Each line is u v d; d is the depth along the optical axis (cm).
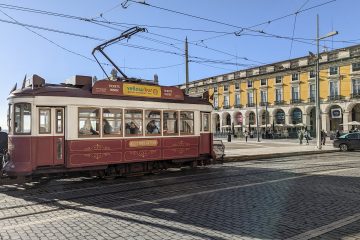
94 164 1230
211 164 1756
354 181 1231
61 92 1171
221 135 6925
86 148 1212
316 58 2952
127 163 1345
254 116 7444
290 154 2464
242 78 7588
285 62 6794
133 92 1355
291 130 6694
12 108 1135
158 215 782
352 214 785
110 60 1574
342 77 5900
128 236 638
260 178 1323
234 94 7806
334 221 730
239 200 932
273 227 688
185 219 747
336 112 6000
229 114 8012
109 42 1584
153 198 967
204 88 8569
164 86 1463
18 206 887
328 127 6147
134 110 1348
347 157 2253
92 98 1231
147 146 1384
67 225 714
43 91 1141
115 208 855
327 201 916
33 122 1117
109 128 1277
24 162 1106
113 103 1287
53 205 896
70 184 1226
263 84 7219
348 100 5809
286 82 6800
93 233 658
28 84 1190
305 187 1120
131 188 1130
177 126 1496
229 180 1280
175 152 1481
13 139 1125
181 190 1083
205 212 805
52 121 1155
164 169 1527
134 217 767
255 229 675
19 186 1189
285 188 1105
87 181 1291
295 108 6669
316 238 623
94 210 838
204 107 1606
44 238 633
